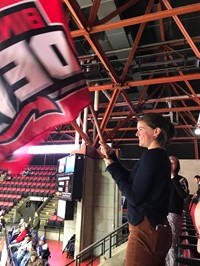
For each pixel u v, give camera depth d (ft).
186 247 7.24
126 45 18.85
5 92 3.86
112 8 15.48
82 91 4.18
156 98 28.48
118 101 30.07
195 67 18.01
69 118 3.98
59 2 4.35
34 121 3.91
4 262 19.25
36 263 16.80
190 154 40.57
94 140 23.06
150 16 12.45
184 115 36.91
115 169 3.86
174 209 7.61
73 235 22.81
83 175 20.72
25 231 24.47
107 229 20.81
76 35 13.97
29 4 4.20
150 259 3.20
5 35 4.00
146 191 3.31
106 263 15.39
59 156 53.42
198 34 19.30
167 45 19.49
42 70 4.06
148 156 3.54
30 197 41.78
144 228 3.31
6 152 3.70
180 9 11.89
